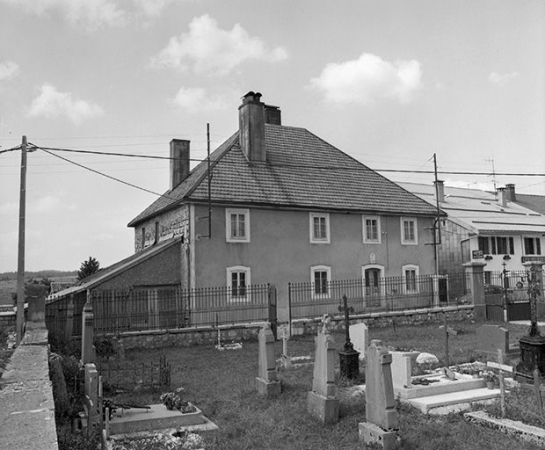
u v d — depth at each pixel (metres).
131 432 8.88
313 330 22.30
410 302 28.66
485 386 11.13
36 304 16.72
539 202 50.66
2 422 5.22
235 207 24.28
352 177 29.75
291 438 8.60
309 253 26.02
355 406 9.86
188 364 15.59
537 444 7.83
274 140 29.48
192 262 22.95
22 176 17.83
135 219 31.95
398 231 29.12
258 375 12.79
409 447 7.85
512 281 35.03
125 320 20.88
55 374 9.55
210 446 8.30
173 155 29.09
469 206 40.12
